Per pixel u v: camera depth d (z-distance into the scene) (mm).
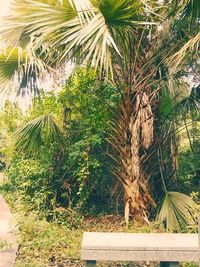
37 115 6941
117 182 6184
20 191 7375
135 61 5355
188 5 4758
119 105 5684
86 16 4141
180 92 6062
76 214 6250
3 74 5723
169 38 5465
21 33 4906
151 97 5707
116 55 5227
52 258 4820
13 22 4770
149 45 5504
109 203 6832
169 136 6031
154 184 6184
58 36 4543
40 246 5133
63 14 4547
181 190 6688
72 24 4398
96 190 7004
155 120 5973
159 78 5895
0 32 4859
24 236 5492
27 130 6199
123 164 5766
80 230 5883
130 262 4598
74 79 6551
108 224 6059
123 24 4574
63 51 4754
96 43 4098
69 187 6699
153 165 5883
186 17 4926
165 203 5422
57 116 6785
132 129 5621
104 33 4098
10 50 5445
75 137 6707
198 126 7289
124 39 4973
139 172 5738
